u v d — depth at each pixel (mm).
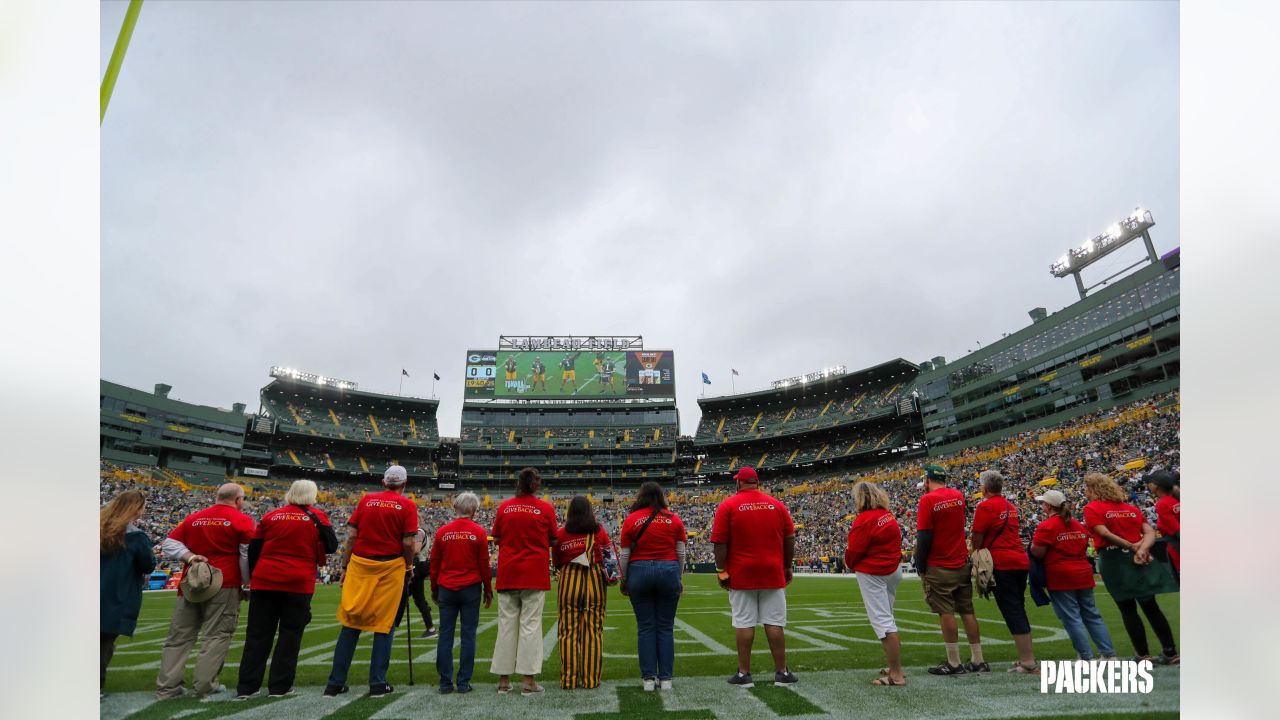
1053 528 5223
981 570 5203
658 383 71812
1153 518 23703
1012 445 45750
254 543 5027
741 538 5059
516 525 5059
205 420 54250
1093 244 44562
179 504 48250
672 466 69250
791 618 10500
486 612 13352
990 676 5039
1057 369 45562
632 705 4270
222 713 4141
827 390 72188
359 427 68812
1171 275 39125
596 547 5215
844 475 63281
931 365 64125
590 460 69625
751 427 72938
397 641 8414
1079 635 5086
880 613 4859
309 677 5621
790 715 3875
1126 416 39281
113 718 4027
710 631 9062
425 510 60656
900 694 4434
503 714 4062
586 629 5020
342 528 45969
